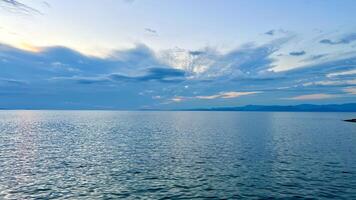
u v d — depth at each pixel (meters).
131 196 25.78
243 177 32.59
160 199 24.98
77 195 25.98
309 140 68.69
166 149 54.03
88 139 70.62
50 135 80.00
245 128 110.62
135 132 91.94
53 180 31.03
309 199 24.94
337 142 64.81
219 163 40.56
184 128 111.38
